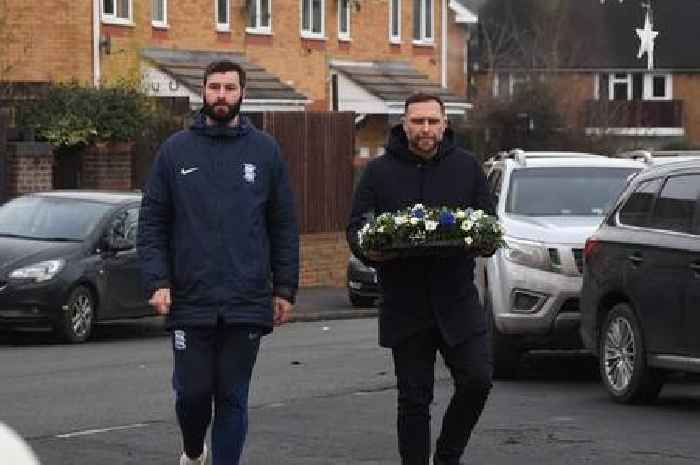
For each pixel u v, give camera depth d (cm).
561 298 1606
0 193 2806
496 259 1641
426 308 981
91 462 1132
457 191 999
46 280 2098
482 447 1188
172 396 1495
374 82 4859
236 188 954
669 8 7662
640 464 1116
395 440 1226
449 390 1558
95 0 3816
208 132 961
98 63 3825
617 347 1457
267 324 961
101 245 2184
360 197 1005
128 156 3080
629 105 7312
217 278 948
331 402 1462
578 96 5756
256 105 4234
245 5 4397
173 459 1145
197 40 4212
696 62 7512
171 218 963
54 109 2991
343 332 2359
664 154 2072
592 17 7462
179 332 954
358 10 4922
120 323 2516
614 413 1380
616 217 1491
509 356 1650
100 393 1519
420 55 5272
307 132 3369
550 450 1175
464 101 5203
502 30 6197
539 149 5472
